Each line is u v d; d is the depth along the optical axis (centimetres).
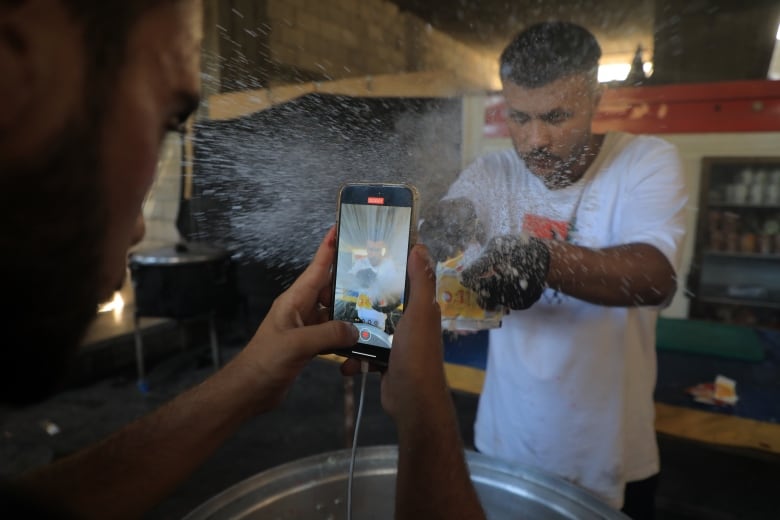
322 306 73
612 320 107
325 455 80
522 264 84
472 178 93
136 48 25
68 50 22
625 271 87
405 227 65
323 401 289
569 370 107
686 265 326
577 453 107
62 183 23
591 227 101
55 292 25
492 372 124
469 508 48
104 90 24
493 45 193
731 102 268
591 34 90
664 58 247
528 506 72
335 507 73
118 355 325
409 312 53
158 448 53
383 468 78
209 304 286
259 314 366
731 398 192
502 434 118
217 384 59
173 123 30
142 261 275
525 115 90
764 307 325
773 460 161
